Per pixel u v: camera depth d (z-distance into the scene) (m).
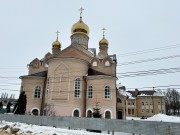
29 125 22.48
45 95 34.22
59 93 32.38
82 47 41.62
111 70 38.31
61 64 33.81
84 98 33.22
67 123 23.22
